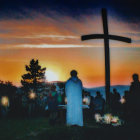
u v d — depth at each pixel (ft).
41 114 76.84
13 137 31.45
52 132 32.14
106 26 51.31
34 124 44.06
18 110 75.92
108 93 49.44
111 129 34.24
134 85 34.37
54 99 45.55
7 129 37.52
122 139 30.48
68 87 39.04
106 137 30.83
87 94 66.69
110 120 44.42
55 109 45.24
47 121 50.57
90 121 54.70
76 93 38.91
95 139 30.14
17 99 80.18
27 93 134.00
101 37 51.42
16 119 58.49
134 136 31.40
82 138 30.27
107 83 49.96
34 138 30.45
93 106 63.31
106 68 50.62
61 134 31.24
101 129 34.01
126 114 35.17
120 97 63.52
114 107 61.00
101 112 60.49
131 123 34.94
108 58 50.85
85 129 33.63
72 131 32.40
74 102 38.73
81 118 38.83
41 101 85.66
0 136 32.32
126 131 33.12
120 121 42.32
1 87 96.07
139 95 33.78
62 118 51.80
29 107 78.23
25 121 50.62
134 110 34.22
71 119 38.58
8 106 68.39
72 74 39.83
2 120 55.36
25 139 30.12
